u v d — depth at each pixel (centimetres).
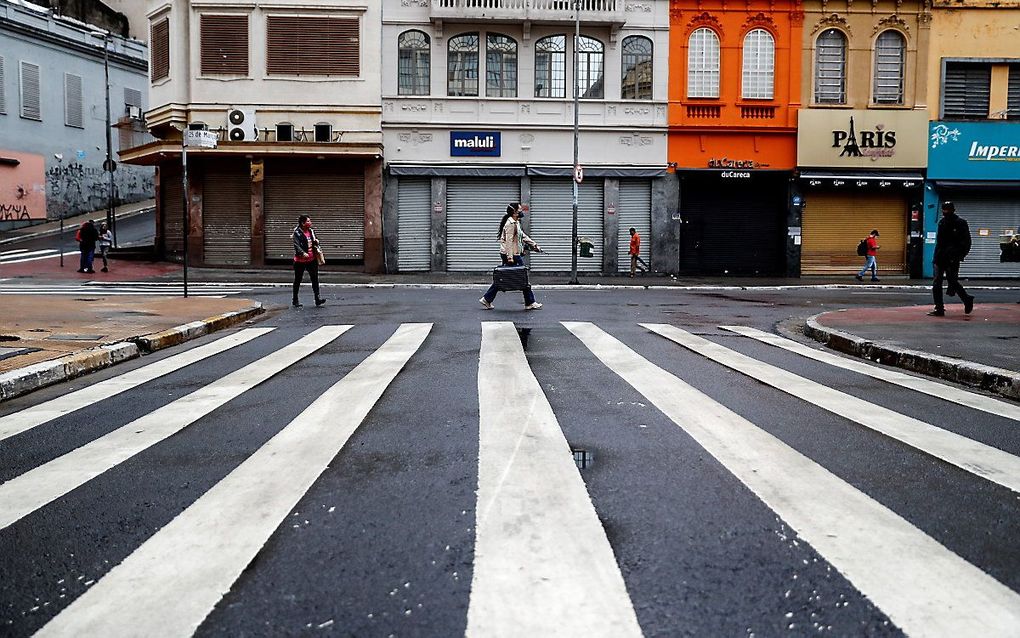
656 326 1284
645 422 591
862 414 628
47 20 4150
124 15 5022
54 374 802
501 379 777
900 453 507
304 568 329
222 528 376
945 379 827
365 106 2889
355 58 2883
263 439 551
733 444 527
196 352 1018
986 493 426
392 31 2898
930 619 283
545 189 2966
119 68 4659
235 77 2883
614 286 2480
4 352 895
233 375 830
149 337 1038
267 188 2933
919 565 329
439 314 1472
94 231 2636
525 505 402
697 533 364
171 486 445
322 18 2873
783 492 425
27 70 4056
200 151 2789
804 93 2944
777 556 338
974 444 532
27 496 430
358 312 1532
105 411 658
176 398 711
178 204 3050
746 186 3011
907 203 3012
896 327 1194
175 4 2872
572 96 2939
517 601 296
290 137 2883
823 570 324
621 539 356
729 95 2939
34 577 325
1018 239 3005
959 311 1473
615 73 2930
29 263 2888
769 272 3025
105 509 407
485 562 331
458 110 2917
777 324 1387
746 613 287
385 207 2941
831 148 2941
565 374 809
